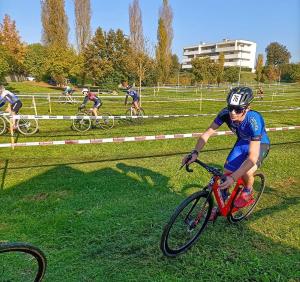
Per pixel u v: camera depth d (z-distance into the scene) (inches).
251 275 113.4
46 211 161.8
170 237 131.3
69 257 123.0
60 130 436.5
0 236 137.0
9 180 209.5
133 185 198.7
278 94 1402.6
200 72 2080.5
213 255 124.9
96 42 1578.5
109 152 303.0
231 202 134.5
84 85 1769.2
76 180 207.8
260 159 133.4
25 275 111.6
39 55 1809.8
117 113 645.3
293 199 182.2
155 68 1745.8
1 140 361.1
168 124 501.7
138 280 110.1
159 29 1859.0
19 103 391.9
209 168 120.8
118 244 131.5
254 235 140.6
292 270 116.3
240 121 121.9
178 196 182.5
